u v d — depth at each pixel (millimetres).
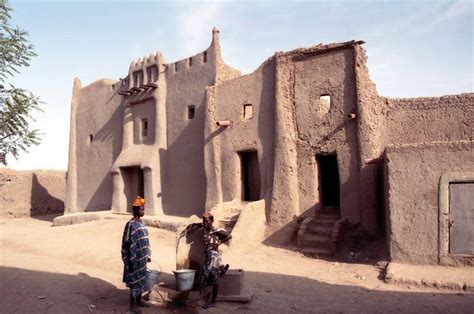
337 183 16828
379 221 12469
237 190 15852
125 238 6684
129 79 21219
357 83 13008
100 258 10844
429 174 10070
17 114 7391
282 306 7047
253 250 12914
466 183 9742
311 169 13922
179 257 7516
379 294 8070
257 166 16250
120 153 21391
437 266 9672
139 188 20688
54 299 6770
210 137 16750
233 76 18203
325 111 14898
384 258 10812
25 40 7461
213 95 16906
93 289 7648
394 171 10406
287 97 14531
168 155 19266
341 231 12430
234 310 6727
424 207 10023
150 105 20031
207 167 16719
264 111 15203
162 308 6816
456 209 9773
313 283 8961
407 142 12977
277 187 14148
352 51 13312
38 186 29062
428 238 9891
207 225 7141
